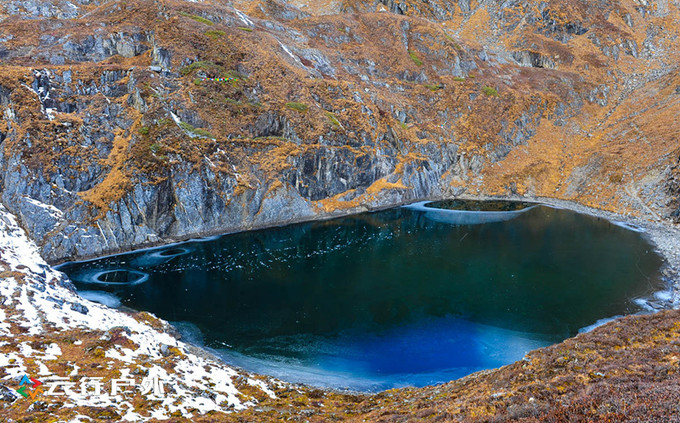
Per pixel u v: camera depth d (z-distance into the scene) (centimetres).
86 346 2531
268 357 3419
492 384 2130
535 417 1402
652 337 2233
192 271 5081
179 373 2503
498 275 5009
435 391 2533
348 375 3189
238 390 2556
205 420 1973
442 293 4575
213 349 3500
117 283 4694
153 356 2678
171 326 3753
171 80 6894
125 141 6091
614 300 4331
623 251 5697
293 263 5388
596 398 1407
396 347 3597
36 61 6688
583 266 5222
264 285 4762
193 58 7275
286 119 7394
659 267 5122
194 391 2314
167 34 7462
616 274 4959
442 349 3556
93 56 7231
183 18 7869
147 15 7906
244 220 6600
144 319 3725
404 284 4803
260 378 2908
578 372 1877
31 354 2311
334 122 7800
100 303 4175
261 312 4166
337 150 7575
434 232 6619
